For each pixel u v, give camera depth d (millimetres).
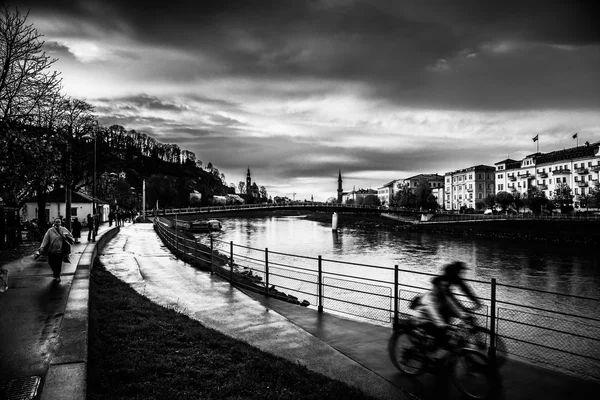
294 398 5172
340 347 7602
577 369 9453
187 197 145875
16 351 5555
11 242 18812
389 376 6336
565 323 16875
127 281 13469
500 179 113062
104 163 57312
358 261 38344
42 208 25234
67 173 21422
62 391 4328
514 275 31297
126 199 89875
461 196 129625
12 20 12906
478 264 36906
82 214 45969
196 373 5707
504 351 6863
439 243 57312
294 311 10227
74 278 10773
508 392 5832
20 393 4340
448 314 6250
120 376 5387
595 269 34000
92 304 8594
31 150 12172
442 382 6125
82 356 5262
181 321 8398
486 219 74000
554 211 81562
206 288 12797
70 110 26625
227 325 8789
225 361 6273
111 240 29562
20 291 9203
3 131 11383
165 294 11781
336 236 70000
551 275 31219
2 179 12438
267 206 97312
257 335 8141
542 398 5656
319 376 6012
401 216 110000
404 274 29828
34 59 13234
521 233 63312
